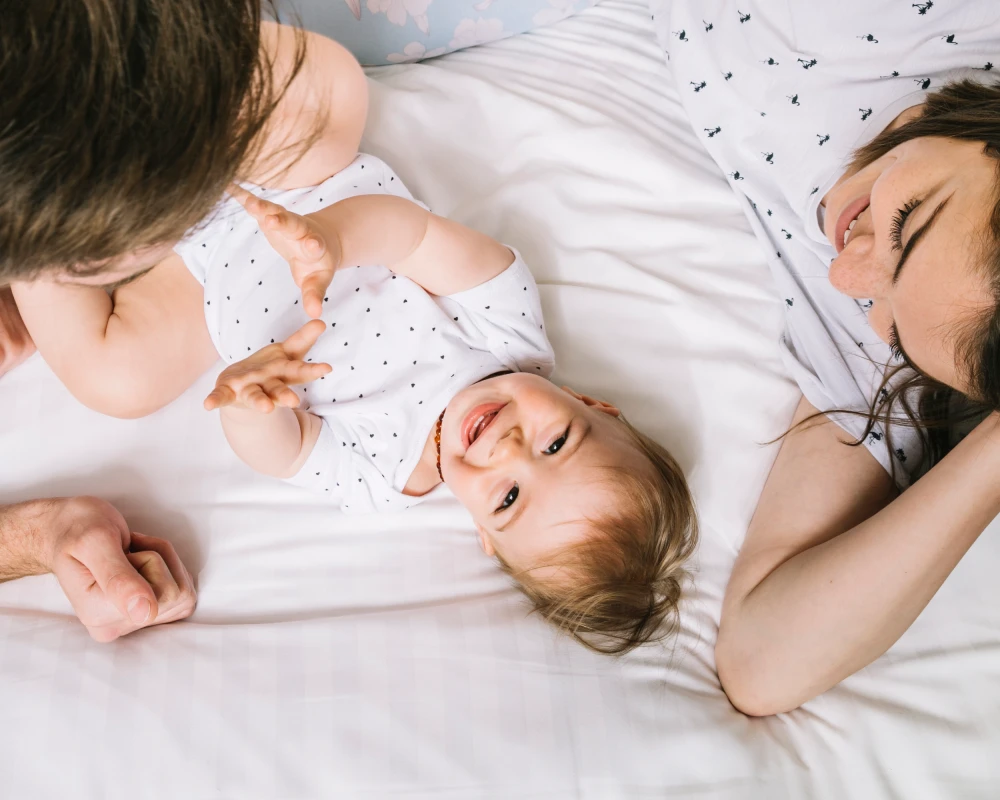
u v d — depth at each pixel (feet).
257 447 3.13
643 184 4.08
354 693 3.02
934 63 3.10
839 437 3.40
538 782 2.93
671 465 3.49
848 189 2.99
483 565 3.51
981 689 3.23
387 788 2.87
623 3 4.35
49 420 3.48
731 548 3.53
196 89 1.32
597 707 3.08
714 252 3.97
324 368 2.50
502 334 3.58
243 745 2.89
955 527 2.81
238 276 3.33
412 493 3.56
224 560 3.35
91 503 3.13
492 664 3.14
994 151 2.42
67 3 1.22
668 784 2.99
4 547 3.13
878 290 2.74
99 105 1.25
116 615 2.97
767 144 3.53
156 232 1.46
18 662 2.96
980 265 2.29
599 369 3.82
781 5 3.36
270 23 2.94
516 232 4.01
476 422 3.36
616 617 3.35
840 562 2.95
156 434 3.51
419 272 3.40
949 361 2.48
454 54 4.38
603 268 3.94
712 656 3.36
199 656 3.05
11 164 1.23
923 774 3.11
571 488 3.28
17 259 1.41
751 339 3.81
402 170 4.01
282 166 3.06
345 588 3.35
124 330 3.29
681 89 3.85
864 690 3.27
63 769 2.78
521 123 4.13
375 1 3.90
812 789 3.09
